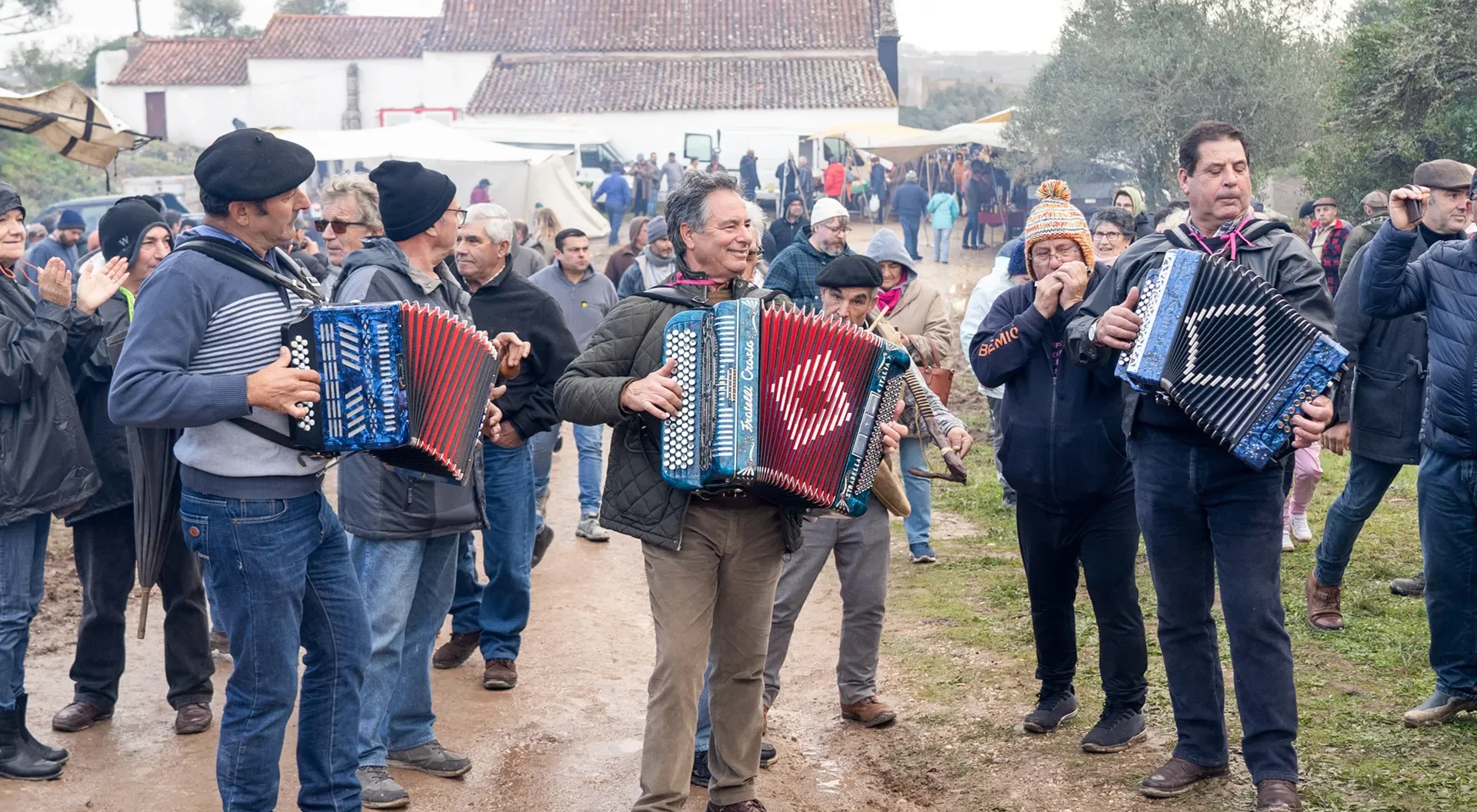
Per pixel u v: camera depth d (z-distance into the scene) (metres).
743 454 3.79
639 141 42.00
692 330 3.83
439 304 4.75
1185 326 3.92
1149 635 6.11
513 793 4.79
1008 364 4.70
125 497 5.19
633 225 12.68
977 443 11.69
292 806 4.61
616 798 4.75
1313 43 22.72
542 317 5.52
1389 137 16.25
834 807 4.66
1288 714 4.12
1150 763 4.66
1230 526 4.16
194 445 3.70
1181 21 23.41
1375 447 5.71
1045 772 4.70
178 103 49.84
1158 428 4.22
